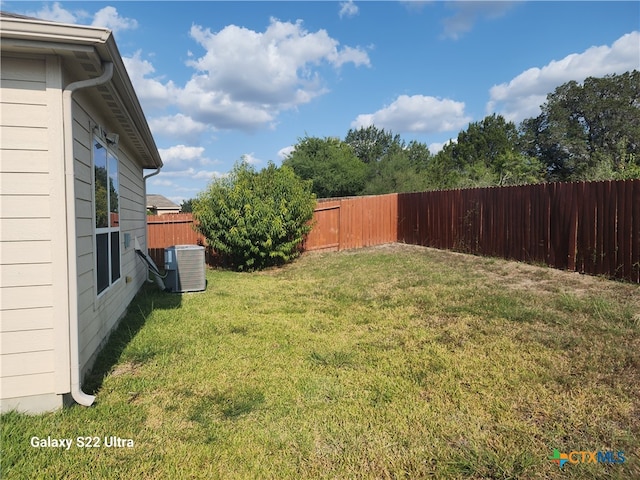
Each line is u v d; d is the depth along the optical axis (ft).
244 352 13.12
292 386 10.46
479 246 30.40
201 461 7.24
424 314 17.56
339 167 99.25
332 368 11.68
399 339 14.34
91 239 11.96
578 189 21.86
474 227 30.99
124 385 10.48
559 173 114.21
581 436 7.83
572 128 113.70
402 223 41.83
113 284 15.81
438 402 9.41
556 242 23.39
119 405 9.34
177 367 11.79
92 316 11.96
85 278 11.17
